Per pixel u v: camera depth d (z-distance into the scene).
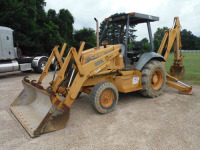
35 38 18.23
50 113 3.15
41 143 2.86
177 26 6.53
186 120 3.60
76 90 3.68
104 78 4.48
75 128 3.34
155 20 5.36
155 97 5.20
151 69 4.88
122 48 4.76
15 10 15.18
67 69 4.40
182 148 2.67
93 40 25.53
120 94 5.58
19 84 7.45
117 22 5.36
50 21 21.52
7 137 3.06
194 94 5.45
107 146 2.75
